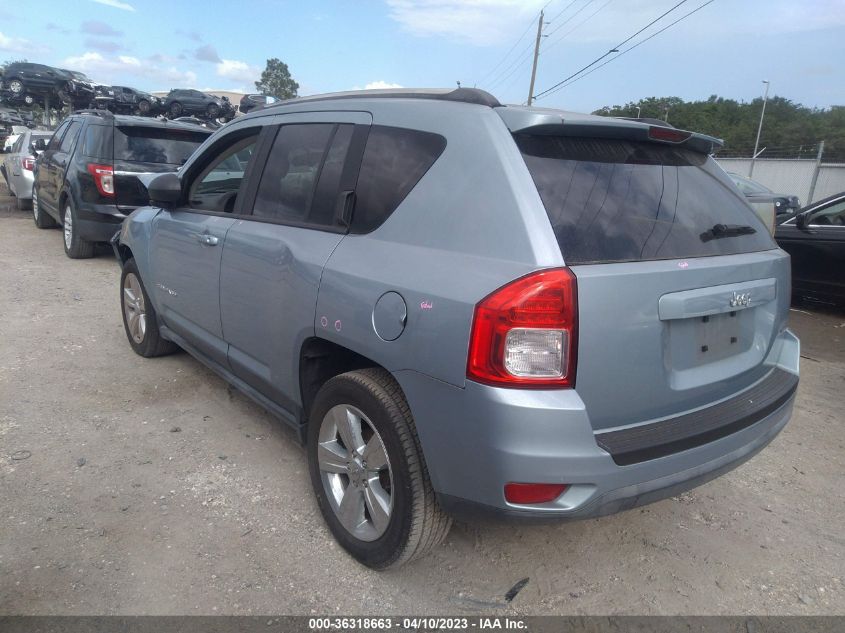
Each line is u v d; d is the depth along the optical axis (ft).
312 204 9.96
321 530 9.83
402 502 8.04
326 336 8.92
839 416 15.58
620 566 9.48
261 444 12.41
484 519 7.43
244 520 9.97
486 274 7.08
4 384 14.57
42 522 9.62
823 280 26.30
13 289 23.13
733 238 8.89
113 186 26.45
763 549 10.09
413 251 8.00
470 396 7.00
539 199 7.23
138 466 11.37
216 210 12.65
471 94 8.41
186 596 8.31
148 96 104.68
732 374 8.55
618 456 7.05
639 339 7.28
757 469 12.75
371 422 8.39
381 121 9.23
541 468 6.82
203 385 15.05
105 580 8.50
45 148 35.53
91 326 19.26
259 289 10.50
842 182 76.64
